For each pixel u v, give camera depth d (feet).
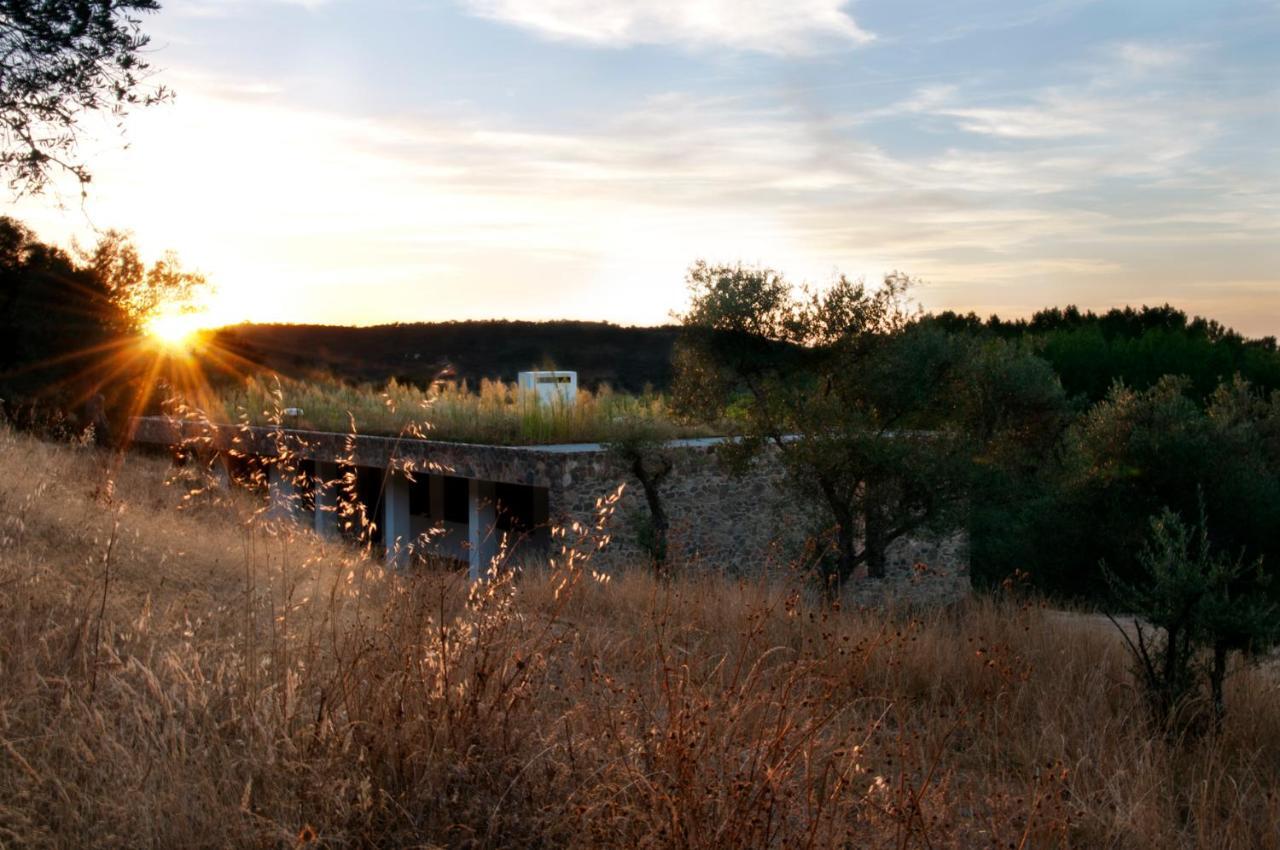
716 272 58.18
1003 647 22.61
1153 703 22.25
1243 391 77.61
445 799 11.73
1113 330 153.69
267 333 285.64
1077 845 15.06
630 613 27.07
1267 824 16.47
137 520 26.86
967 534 71.41
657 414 71.15
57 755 12.32
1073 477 71.61
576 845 11.34
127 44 35.32
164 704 13.16
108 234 87.81
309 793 11.42
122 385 85.40
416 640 14.78
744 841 11.35
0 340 83.61
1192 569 22.86
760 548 64.85
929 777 13.44
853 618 26.84
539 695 14.44
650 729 12.93
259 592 19.66
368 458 69.21
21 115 34.63
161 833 10.93
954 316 120.37
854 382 56.44
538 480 59.00
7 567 18.61
